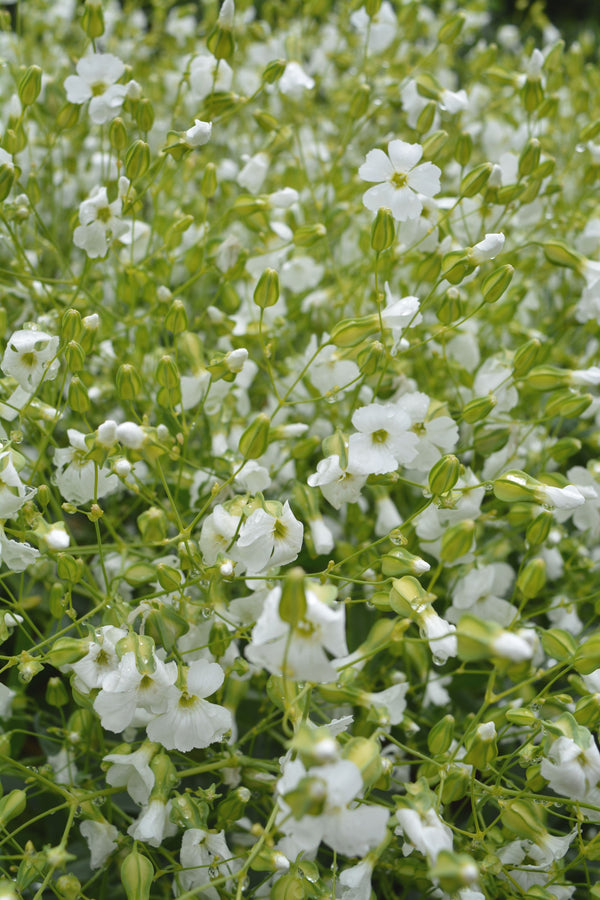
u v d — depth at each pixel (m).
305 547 0.41
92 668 0.34
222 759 0.37
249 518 0.35
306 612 0.30
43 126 0.47
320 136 0.55
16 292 0.43
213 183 0.41
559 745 0.33
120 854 0.37
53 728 0.37
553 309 0.50
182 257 0.45
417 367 0.45
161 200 0.51
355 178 0.47
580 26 0.96
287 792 0.30
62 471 0.38
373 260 0.43
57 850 0.33
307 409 0.45
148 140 0.49
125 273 0.41
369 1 0.45
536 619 0.43
